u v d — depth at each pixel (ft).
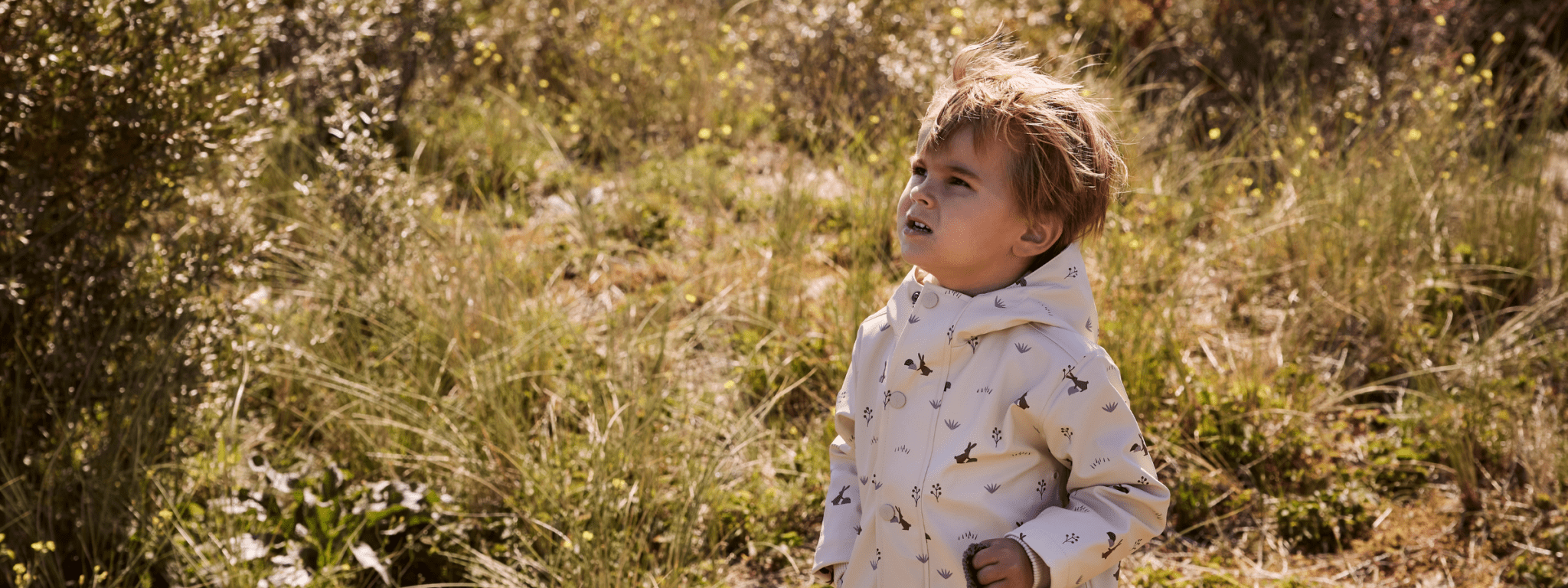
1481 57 22.20
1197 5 23.07
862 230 15.85
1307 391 12.80
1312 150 17.30
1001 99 4.81
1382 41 21.18
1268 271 14.97
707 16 27.04
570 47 24.26
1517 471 11.60
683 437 11.55
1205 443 11.99
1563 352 13.48
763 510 10.88
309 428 12.25
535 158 20.20
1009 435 4.98
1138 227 15.98
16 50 9.80
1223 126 20.86
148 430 10.31
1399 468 11.73
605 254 16.28
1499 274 14.82
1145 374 12.42
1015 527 5.02
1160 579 10.04
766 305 14.35
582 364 12.75
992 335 5.03
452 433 11.34
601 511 10.17
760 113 22.67
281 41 18.89
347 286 13.51
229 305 11.80
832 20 22.04
